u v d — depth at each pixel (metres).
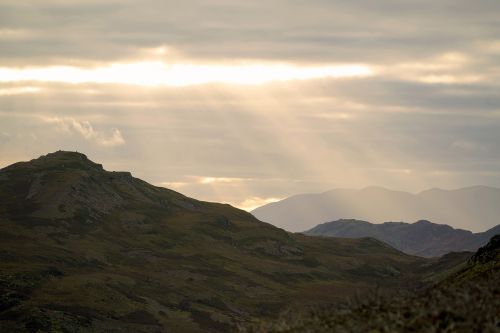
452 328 23.39
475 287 28.20
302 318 26.94
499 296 26.77
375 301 27.19
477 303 25.09
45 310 182.00
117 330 181.75
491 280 31.25
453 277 50.19
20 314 179.12
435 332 23.38
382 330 24.22
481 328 23.38
